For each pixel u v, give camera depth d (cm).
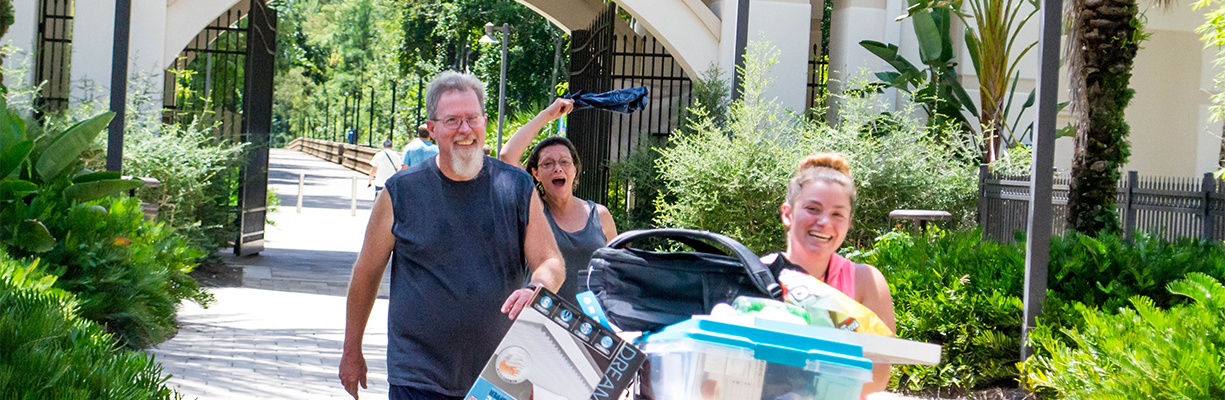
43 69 1245
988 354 648
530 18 3109
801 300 265
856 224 1103
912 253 721
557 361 248
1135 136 1727
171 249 800
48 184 720
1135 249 667
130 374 371
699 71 1369
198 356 667
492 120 2686
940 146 1214
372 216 354
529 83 3109
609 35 1318
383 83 5953
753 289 287
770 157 1121
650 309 287
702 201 1109
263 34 1311
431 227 343
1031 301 620
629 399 265
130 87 1183
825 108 1234
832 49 1499
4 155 677
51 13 1282
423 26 3678
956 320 654
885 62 1449
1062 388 537
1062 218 973
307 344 741
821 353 232
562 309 249
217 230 1230
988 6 1392
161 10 1215
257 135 1314
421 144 1367
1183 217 938
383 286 1076
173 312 762
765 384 232
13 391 325
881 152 1159
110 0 1194
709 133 1162
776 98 1294
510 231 350
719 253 320
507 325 345
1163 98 1722
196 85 1633
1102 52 888
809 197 314
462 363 340
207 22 1248
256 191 1328
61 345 383
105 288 677
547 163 508
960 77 1500
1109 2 887
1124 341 487
